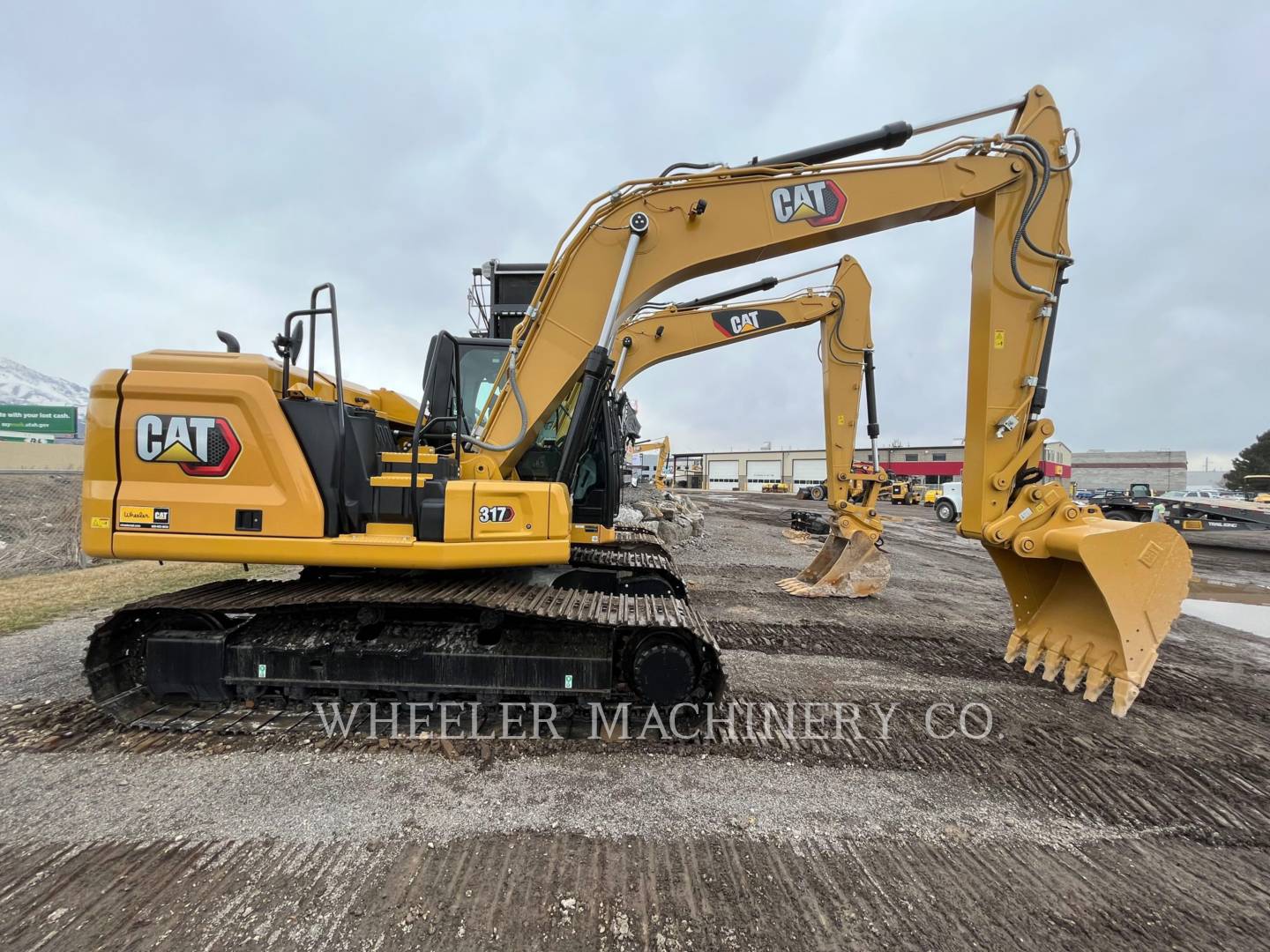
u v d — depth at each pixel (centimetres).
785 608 701
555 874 236
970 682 462
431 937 203
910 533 1733
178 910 214
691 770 321
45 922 207
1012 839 269
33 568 993
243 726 351
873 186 432
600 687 352
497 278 897
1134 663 394
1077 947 208
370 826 265
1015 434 443
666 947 202
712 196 427
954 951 204
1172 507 1638
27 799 282
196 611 352
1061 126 435
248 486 340
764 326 902
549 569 488
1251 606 775
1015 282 435
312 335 347
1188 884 243
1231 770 337
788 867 245
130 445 338
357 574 404
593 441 557
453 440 411
